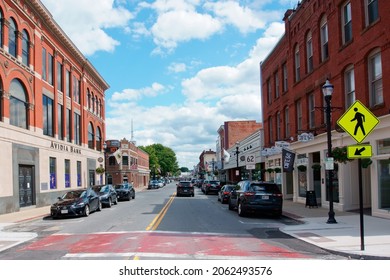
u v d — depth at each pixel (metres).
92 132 46.50
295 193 26.06
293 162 25.38
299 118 25.72
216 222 16.41
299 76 25.33
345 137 18.06
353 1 17.30
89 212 21.17
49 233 14.28
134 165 80.38
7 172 23.23
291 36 26.48
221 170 72.81
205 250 9.82
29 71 27.38
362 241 9.34
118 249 9.96
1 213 22.22
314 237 11.68
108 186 27.97
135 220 17.34
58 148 32.97
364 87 16.28
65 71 36.22
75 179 37.88
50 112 32.34
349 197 18.84
